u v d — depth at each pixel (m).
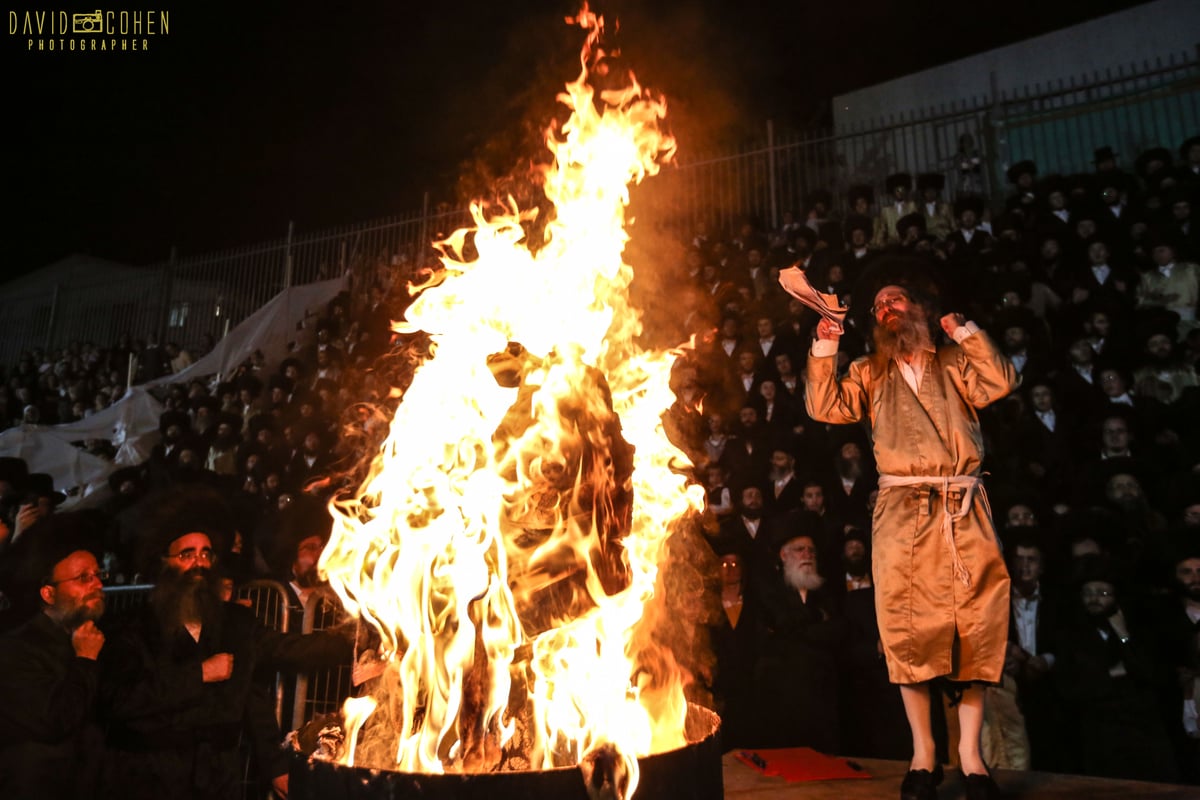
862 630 5.59
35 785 3.20
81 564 3.50
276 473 9.44
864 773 3.41
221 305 15.65
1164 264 8.27
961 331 2.96
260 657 3.93
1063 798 3.04
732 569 5.88
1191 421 6.87
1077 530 5.59
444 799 1.94
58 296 17.47
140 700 3.38
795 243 10.33
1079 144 11.30
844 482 7.27
